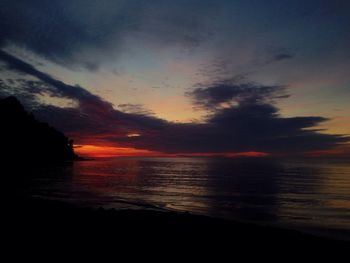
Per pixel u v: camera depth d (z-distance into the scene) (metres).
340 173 111.19
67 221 13.89
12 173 68.56
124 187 49.12
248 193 45.00
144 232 12.57
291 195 43.59
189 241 11.59
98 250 9.83
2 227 12.20
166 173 99.00
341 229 20.34
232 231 13.71
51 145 154.12
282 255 10.61
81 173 87.06
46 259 8.70
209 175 91.12
